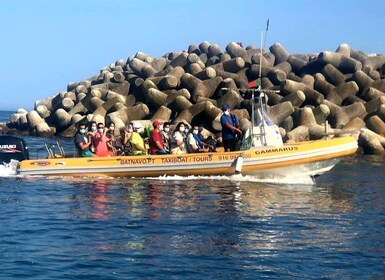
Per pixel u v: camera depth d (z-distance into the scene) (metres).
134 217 12.62
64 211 13.16
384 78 35.38
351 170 21.67
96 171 17.66
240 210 13.51
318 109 30.09
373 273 9.37
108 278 8.90
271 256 10.08
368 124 29.75
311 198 15.30
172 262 9.66
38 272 9.07
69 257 9.80
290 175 17.36
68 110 37.97
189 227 11.85
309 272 9.34
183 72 35.50
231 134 17.80
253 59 35.59
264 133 17.47
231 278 9.00
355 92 32.53
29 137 36.16
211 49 41.69
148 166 17.45
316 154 17.14
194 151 18.00
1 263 9.43
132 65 38.09
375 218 13.23
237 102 31.92
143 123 30.28
